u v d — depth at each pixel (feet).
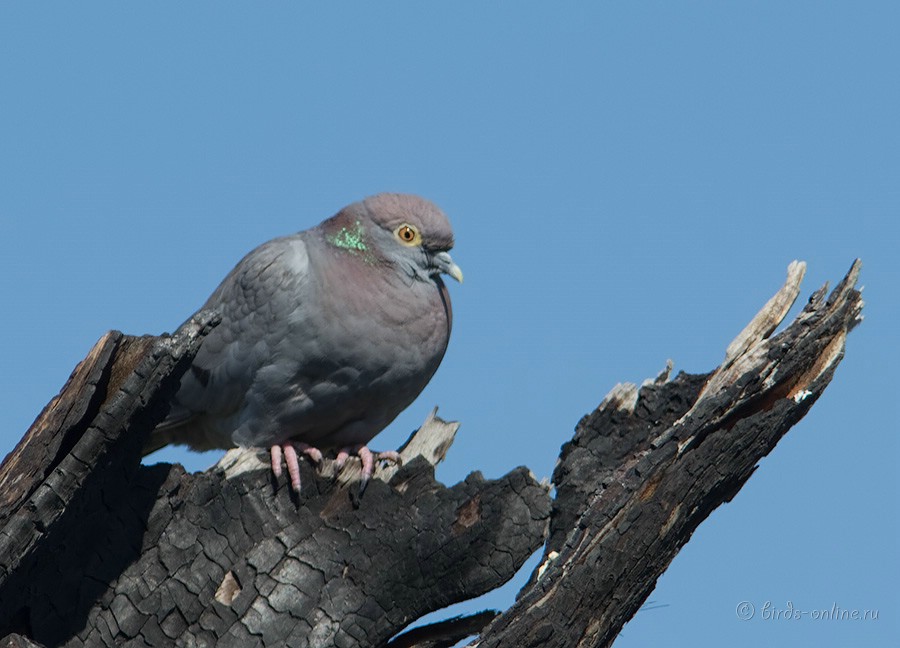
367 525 34.71
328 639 33.45
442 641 38.75
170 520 32.78
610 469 38.11
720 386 36.19
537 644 32.12
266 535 33.91
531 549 34.99
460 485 35.22
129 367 30.78
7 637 28.71
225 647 32.58
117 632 31.86
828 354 36.76
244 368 41.63
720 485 35.22
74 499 29.76
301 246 42.34
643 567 34.06
